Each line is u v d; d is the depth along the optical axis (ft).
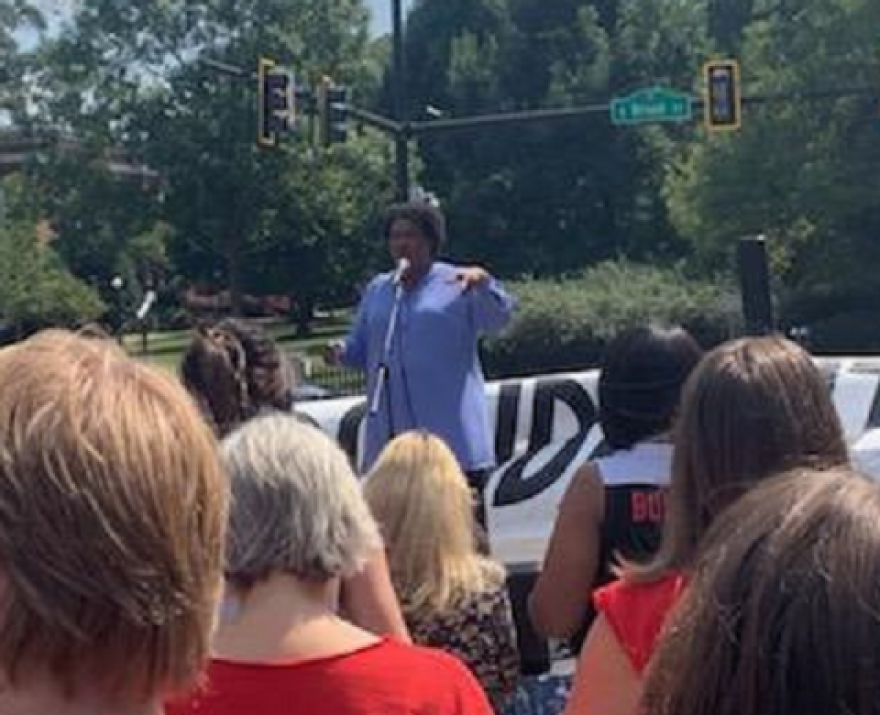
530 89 219.20
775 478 6.22
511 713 16.34
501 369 138.00
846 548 5.56
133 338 165.68
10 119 225.76
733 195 159.63
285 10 225.35
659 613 10.12
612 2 223.51
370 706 9.20
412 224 24.56
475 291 24.44
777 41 158.30
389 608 12.99
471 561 15.67
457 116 220.64
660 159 212.02
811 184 152.66
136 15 222.48
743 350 10.69
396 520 15.52
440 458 15.75
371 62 233.76
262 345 18.11
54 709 5.60
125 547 5.57
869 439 22.91
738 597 5.66
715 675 5.65
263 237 230.68
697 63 216.95
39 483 5.53
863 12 151.23
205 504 5.82
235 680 9.23
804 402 10.48
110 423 5.65
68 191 227.20
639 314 134.92
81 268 232.12
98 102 224.94
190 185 225.35
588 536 14.16
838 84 152.35
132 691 5.66
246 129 222.89
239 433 10.37
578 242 215.72
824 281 158.30
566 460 25.98
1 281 182.60
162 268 250.57
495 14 230.48
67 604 5.52
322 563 9.84
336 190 228.22
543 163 215.92
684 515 10.42
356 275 241.14
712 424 10.42
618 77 214.48
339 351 25.40
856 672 5.41
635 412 14.25
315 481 10.03
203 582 5.80
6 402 5.65
